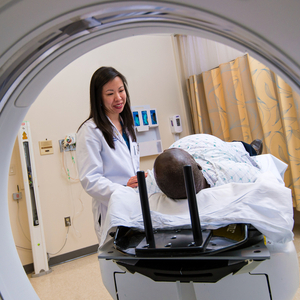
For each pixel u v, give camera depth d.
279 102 2.77
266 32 0.39
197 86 3.84
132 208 0.91
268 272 0.69
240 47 0.46
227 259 0.61
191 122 4.16
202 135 1.37
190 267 0.66
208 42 3.65
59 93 3.39
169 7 0.40
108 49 3.72
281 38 0.39
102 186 1.46
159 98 4.04
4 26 0.34
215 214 0.76
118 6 0.39
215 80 3.58
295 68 0.43
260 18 0.37
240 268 0.63
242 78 3.17
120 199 0.92
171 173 0.82
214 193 0.85
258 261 0.62
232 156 1.30
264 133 2.97
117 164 1.63
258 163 1.53
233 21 0.40
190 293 0.77
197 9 0.40
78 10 0.37
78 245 3.33
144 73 3.95
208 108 3.70
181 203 0.87
